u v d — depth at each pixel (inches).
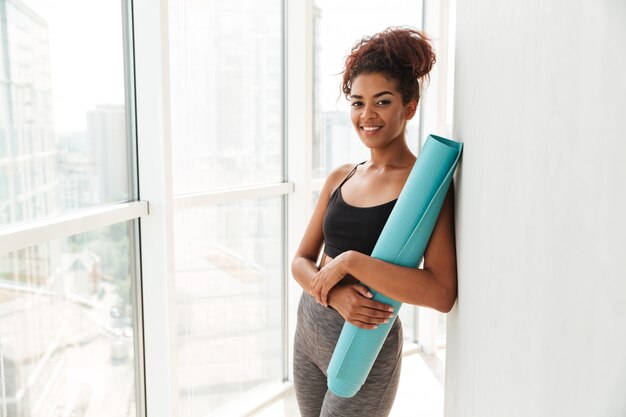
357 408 54.9
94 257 79.3
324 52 133.2
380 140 52.1
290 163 126.3
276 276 128.0
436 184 43.9
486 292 28.9
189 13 98.1
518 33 21.3
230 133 110.4
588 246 12.8
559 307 15.2
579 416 13.4
